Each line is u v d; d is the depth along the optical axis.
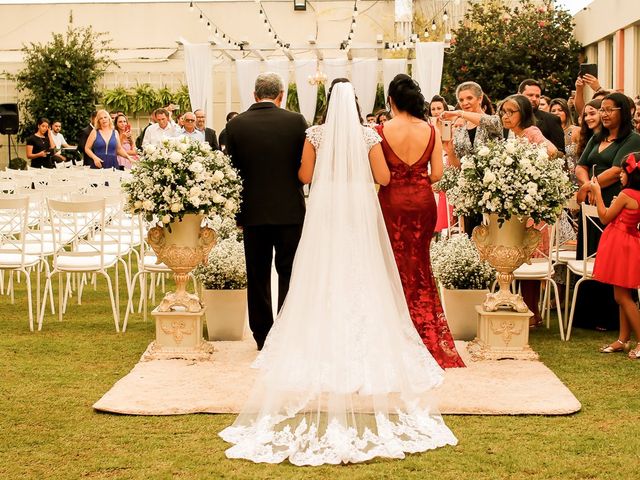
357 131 4.82
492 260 5.92
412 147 5.61
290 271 5.99
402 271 5.66
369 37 25.42
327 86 18.48
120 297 8.65
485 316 5.93
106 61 22.81
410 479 3.77
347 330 4.49
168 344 5.91
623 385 5.28
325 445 4.11
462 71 18.00
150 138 12.80
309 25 25.66
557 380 5.30
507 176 5.71
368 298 4.59
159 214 5.70
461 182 5.89
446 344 5.67
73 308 8.04
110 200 7.41
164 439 4.30
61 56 22.19
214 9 25.94
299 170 5.61
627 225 6.00
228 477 3.80
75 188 8.51
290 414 4.34
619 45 15.56
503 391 5.07
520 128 6.61
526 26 18.30
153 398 4.91
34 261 7.09
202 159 5.72
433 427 4.36
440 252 6.89
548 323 7.04
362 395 4.36
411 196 5.63
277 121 5.90
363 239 4.70
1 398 5.01
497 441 4.26
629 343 6.24
